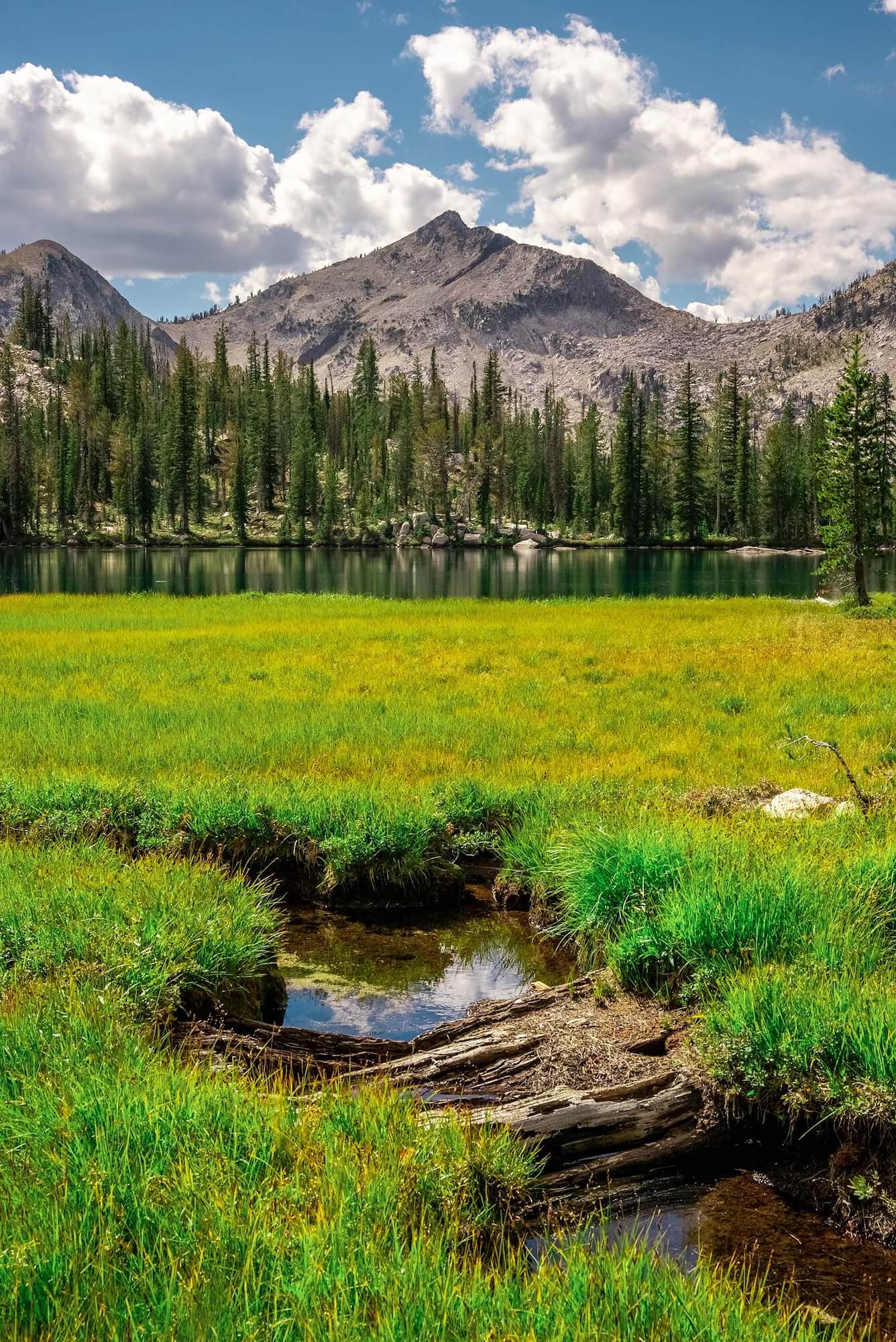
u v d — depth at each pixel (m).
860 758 13.37
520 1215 4.38
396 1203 3.96
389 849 9.28
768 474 128.50
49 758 13.04
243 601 46.12
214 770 12.43
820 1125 4.95
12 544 118.75
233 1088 4.77
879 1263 4.24
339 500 143.62
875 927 6.50
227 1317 3.07
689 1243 4.34
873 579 70.62
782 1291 3.80
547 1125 4.93
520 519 152.88
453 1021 6.54
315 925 8.84
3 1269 3.25
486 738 14.53
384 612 40.44
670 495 132.25
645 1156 4.98
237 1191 3.84
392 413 177.25
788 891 6.71
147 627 33.22
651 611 41.62
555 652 26.62
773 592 60.31
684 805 10.32
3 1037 5.12
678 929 6.49
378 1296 3.28
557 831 9.27
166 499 136.12
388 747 13.88
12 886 7.28
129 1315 3.07
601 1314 3.29
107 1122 4.22
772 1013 5.31
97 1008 5.60
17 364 185.88
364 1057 6.02
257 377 173.62
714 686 20.33
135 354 178.75
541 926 8.70
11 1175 3.93
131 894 7.20
